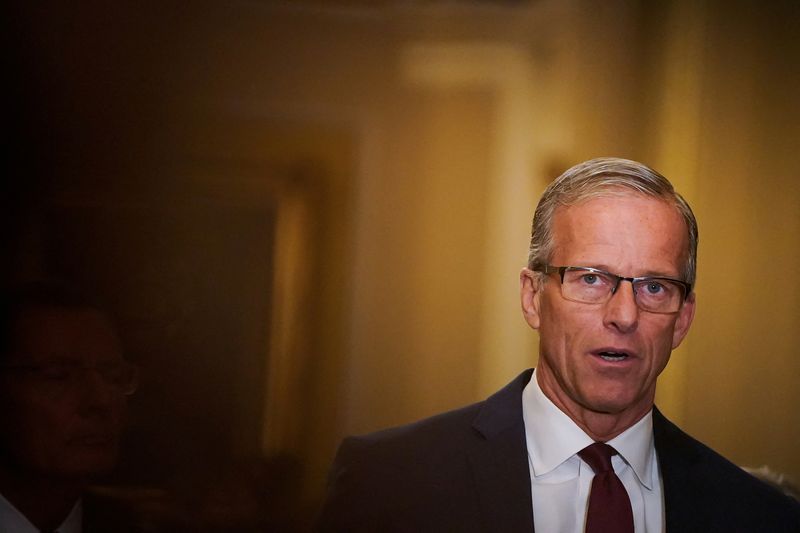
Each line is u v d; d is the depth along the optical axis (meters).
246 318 4.73
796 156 4.88
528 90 5.16
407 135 5.14
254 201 4.82
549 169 5.18
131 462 4.25
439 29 5.15
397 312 5.12
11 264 4.12
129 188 4.38
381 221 5.10
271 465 4.69
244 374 4.66
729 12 4.93
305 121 4.97
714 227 4.87
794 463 4.71
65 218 4.26
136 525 3.91
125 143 4.43
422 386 5.11
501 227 5.20
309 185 5.03
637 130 5.07
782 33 4.89
